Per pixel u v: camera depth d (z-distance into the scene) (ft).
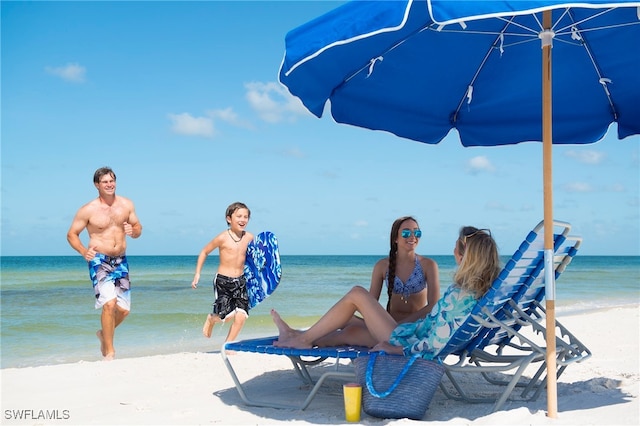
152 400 16.16
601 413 12.95
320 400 15.96
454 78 17.56
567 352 14.80
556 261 15.20
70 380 18.93
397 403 13.12
